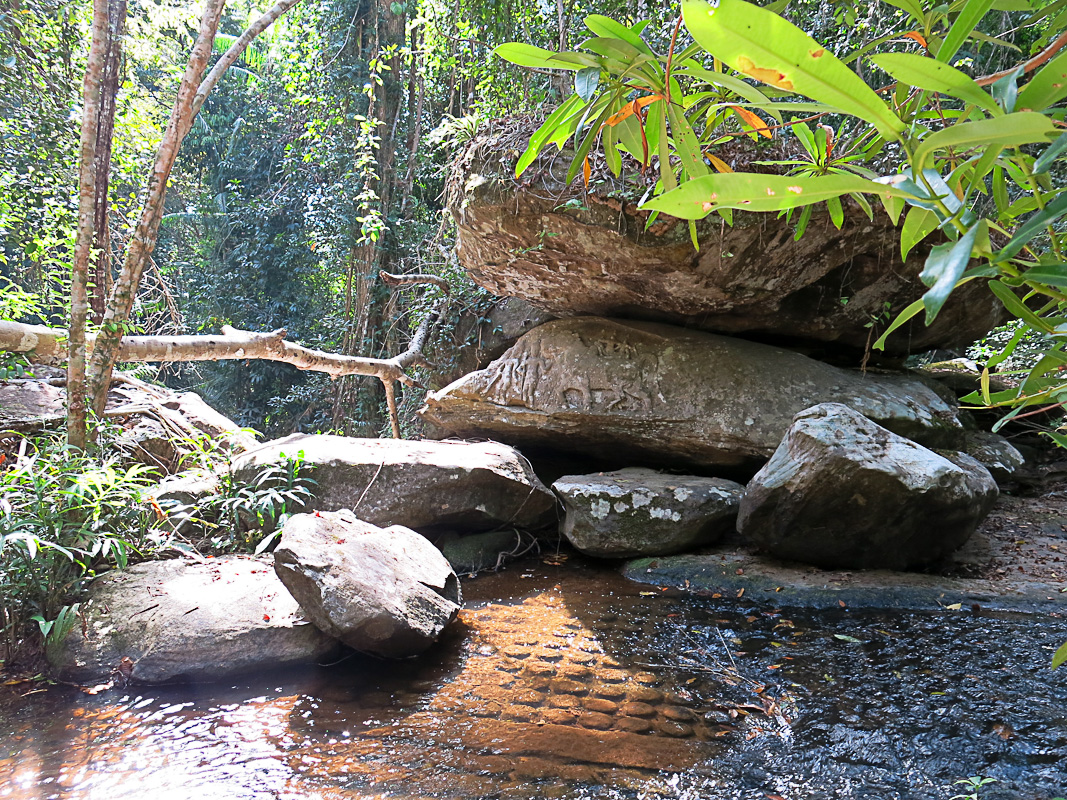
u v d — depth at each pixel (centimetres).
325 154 980
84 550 364
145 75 1092
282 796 225
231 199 1214
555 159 472
